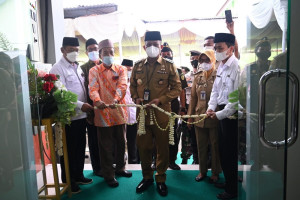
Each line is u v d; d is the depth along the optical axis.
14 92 1.29
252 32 1.19
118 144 2.70
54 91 2.16
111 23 4.40
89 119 2.61
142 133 2.22
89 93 2.42
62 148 2.31
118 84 2.46
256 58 1.15
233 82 2.07
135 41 5.39
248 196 1.37
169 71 2.30
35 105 1.68
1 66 1.25
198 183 2.56
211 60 2.45
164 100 2.22
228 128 2.03
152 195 2.33
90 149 2.83
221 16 5.02
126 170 2.84
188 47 5.86
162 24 5.11
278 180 1.00
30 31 1.48
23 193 1.37
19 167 1.34
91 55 2.73
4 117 1.28
